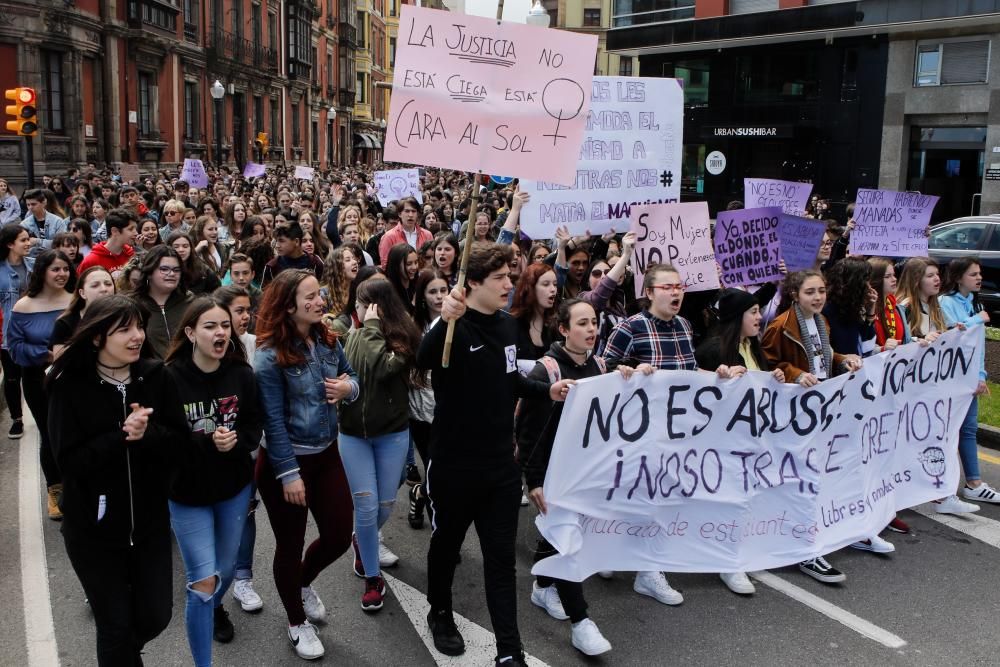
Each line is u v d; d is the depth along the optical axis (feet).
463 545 18.79
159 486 11.70
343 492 14.61
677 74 92.58
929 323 21.80
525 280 18.57
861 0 75.51
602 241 28.30
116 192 46.65
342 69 203.72
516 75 13.46
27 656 14.01
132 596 11.71
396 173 50.83
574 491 14.84
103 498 11.15
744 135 86.94
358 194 58.75
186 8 112.16
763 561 16.89
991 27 71.92
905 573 17.47
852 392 17.94
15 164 77.51
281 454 13.64
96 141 89.25
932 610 15.87
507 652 12.85
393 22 260.83
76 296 17.69
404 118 13.30
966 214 76.48
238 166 134.31
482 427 13.16
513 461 13.55
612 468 15.21
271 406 13.73
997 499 21.07
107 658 11.33
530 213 22.65
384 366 15.23
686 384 15.80
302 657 14.02
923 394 19.69
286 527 14.11
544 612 15.80
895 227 28.50
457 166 13.43
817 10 78.18
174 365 12.67
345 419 15.44
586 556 15.37
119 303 11.13
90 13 86.58
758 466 16.71
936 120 76.74
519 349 18.30
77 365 11.09
